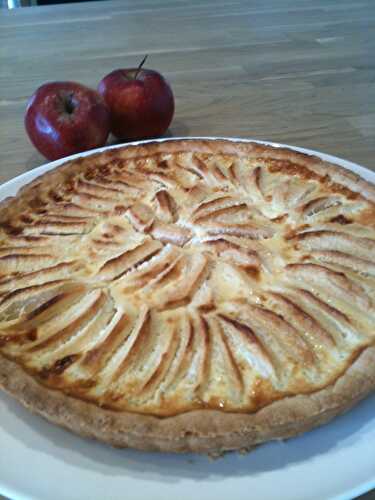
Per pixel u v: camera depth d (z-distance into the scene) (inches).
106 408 8.9
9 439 9.0
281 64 24.1
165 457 8.8
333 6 31.0
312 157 15.1
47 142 16.7
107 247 12.5
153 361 9.9
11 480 8.3
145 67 23.7
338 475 8.4
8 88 21.9
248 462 8.7
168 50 25.6
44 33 27.7
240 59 24.6
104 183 14.7
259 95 21.6
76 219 13.3
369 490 8.3
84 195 14.1
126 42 26.5
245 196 14.2
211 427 8.5
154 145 16.1
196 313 10.7
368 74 23.1
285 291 11.2
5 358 9.8
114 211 13.7
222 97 21.5
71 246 12.6
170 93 18.4
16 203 13.7
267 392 9.4
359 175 14.7
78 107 16.6
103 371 9.8
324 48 25.6
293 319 10.5
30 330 10.6
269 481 8.4
